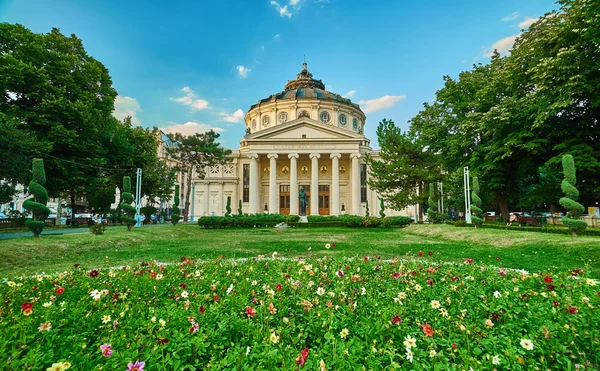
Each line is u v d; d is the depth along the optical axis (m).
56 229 25.86
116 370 2.44
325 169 51.47
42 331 3.01
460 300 4.25
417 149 31.83
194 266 6.86
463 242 15.43
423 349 2.95
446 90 28.64
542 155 22.48
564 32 18.77
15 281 5.68
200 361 2.75
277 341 2.79
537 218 24.31
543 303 3.93
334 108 54.50
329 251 11.66
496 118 21.27
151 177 37.47
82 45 28.61
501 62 25.98
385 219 30.67
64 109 24.08
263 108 56.12
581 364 2.67
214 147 41.94
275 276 5.68
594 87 17.73
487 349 2.86
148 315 3.58
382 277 5.65
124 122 39.38
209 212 54.25
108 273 6.22
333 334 3.12
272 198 46.44
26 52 23.84
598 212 28.53
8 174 20.00
